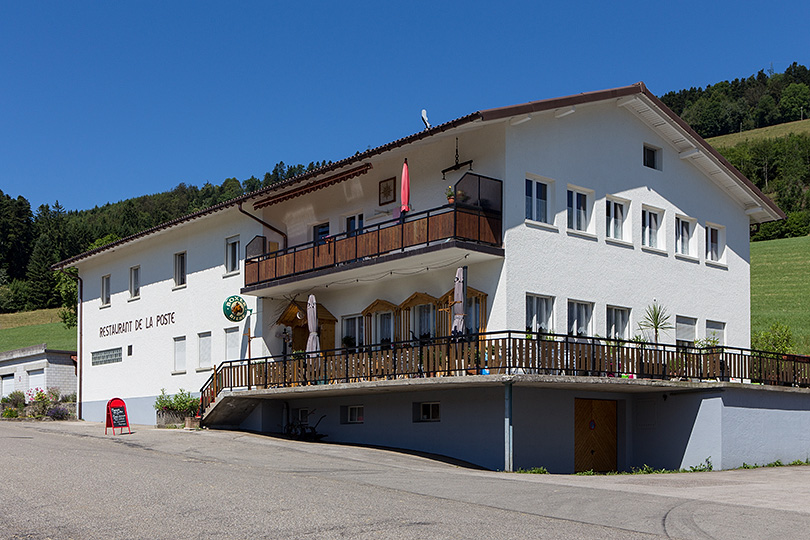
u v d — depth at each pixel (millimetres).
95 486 12312
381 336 24672
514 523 10234
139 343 33312
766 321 52906
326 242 24281
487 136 21859
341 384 22406
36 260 115688
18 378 41344
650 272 25141
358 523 9812
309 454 20359
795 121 160750
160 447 20828
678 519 11062
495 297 21281
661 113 25141
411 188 23891
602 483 15891
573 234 22984
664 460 23375
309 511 10555
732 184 27844
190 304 30828
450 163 22828
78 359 37219
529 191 22219
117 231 140750
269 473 15180
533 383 19578
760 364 24031
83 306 37438
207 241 30359
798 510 12141
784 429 24078
